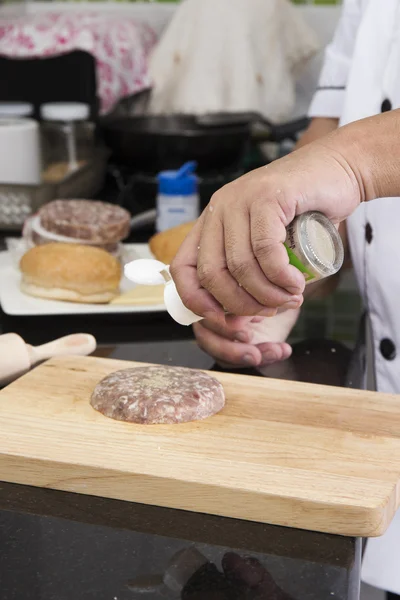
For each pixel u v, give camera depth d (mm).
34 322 1184
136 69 2361
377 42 1146
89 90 2240
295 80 2553
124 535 643
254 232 673
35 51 2281
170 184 1543
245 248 682
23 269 1236
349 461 711
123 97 2344
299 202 683
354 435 764
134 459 706
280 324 1091
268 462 707
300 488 663
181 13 2367
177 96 2340
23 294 1234
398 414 815
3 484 719
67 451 718
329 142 725
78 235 1330
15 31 2305
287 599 568
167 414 775
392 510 670
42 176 1836
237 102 2322
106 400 795
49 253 1227
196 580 587
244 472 688
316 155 710
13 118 1921
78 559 610
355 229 1165
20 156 1751
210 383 829
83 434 751
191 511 679
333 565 609
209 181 1906
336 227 754
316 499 646
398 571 1023
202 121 1966
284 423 787
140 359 1048
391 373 1132
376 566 1039
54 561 607
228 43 2318
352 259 1210
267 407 824
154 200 1842
